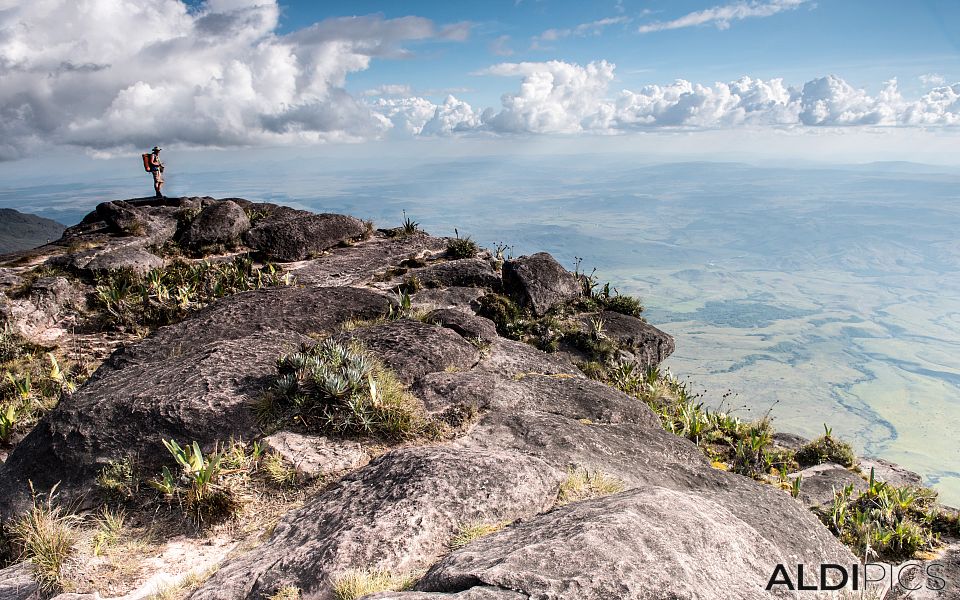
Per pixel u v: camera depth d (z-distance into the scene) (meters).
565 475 8.12
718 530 5.77
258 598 5.49
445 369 12.58
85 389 10.52
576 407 12.30
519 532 5.79
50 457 8.59
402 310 17.23
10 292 18.83
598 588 4.14
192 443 8.66
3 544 7.41
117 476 8.28
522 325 21.50
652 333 23.28
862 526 10.96
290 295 16.81
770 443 16.67
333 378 9.84
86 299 19.88
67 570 6.54
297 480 8.40
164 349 12.91
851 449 16.12
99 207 29.55
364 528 6.21
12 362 15.56
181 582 6.40
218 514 7.70
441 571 4.89
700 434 16.45
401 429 9.80
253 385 10.14
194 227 27.72
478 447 9.04
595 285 26.67
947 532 11.52
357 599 4.49
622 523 5.12
